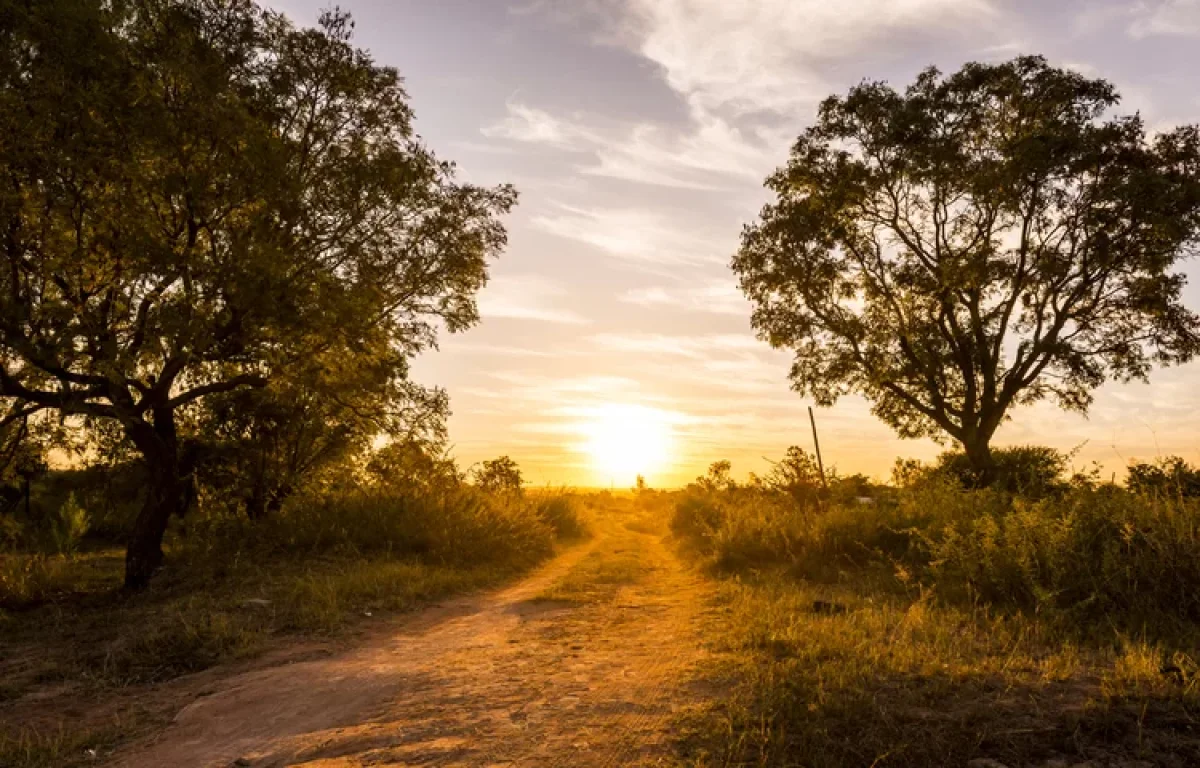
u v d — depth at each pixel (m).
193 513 21.33
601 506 82.75
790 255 29.27
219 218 14.16
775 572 13.62
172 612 10.88
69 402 13.17
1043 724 4.66
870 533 14.09
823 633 7.28
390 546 16.20
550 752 4.87
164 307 12.96
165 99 13.59
